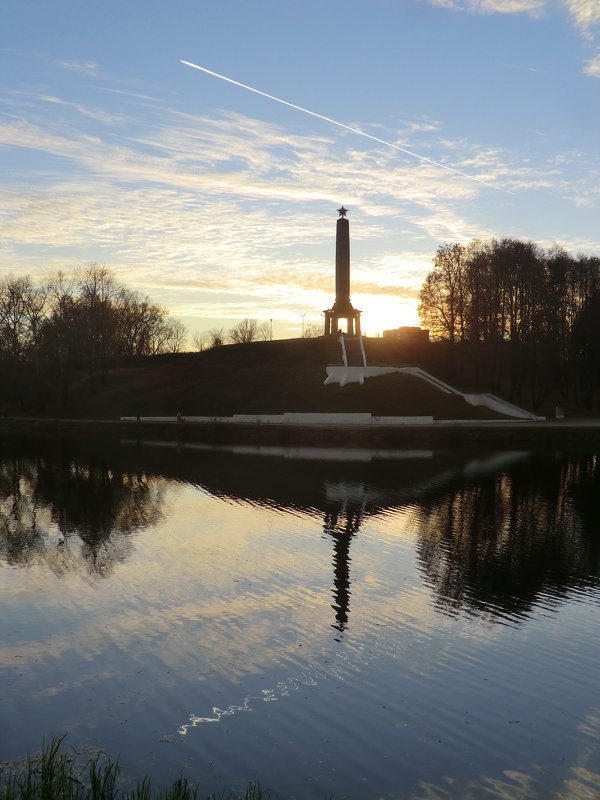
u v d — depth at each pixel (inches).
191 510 1663.4
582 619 946.1
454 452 2800.2
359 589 1062.4
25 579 1112.8
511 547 1318.9
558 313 4549.7
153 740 645.3
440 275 4424.2
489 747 639.1
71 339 5054.1
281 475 2201.0
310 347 4987.7
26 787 560.1
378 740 648.4
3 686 746.8
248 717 685.9
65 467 2459.4
